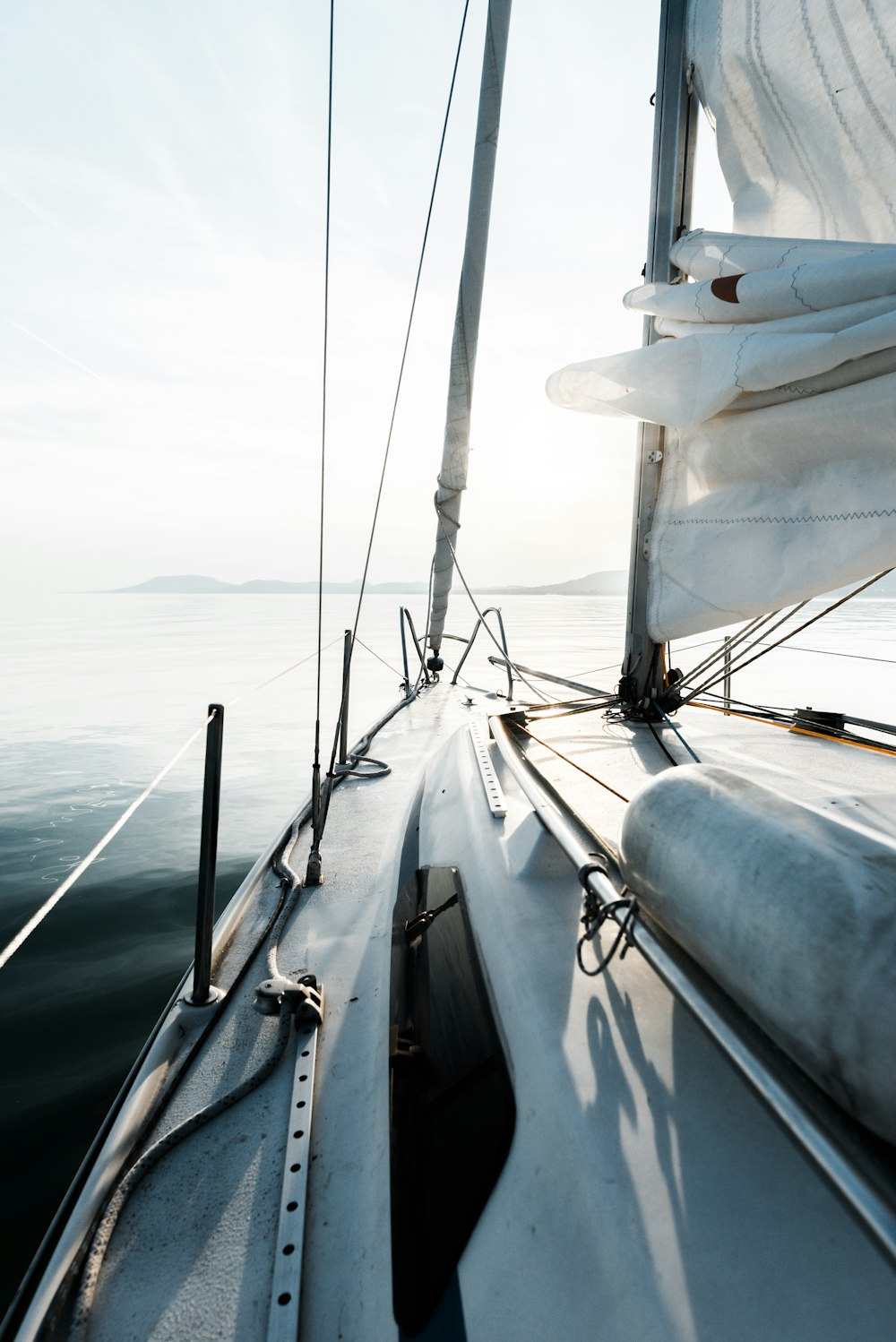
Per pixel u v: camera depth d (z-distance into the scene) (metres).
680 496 2.10
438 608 5.70
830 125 1.64
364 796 2.96
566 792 2.03
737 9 1.77
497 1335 0.82
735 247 1.69
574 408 2.08
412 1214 1.02
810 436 1.67
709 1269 0.76
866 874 0.80
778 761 2.29
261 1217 1.10
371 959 1.75
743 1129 0.92
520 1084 1.09
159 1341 0.93
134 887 4.66
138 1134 1.25
